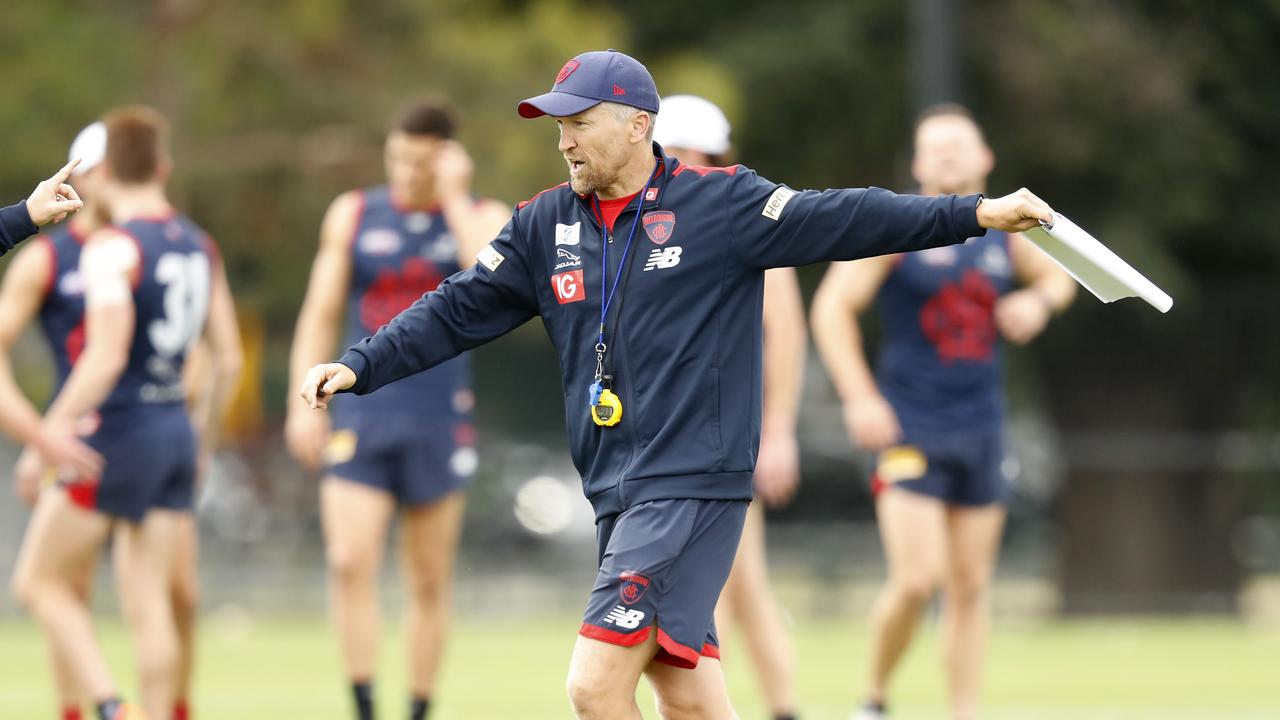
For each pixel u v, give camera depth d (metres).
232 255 68.81
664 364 18.92
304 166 66.50
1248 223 72.12
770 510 74.69
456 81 67.12
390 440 30.75
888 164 73.75
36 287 28.17
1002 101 69.88
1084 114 68.69
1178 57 69.31
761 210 18.86
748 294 19.12
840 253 18.72
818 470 74.31
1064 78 67.69
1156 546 72.31
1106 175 70.25
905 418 30.73
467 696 39.12
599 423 19.17
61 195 19.86
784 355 28.83
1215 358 74.06
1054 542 73.38
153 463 27.42
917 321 30.80
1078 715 36.25
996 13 69.56
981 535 31.33
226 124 66.81
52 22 65.06
